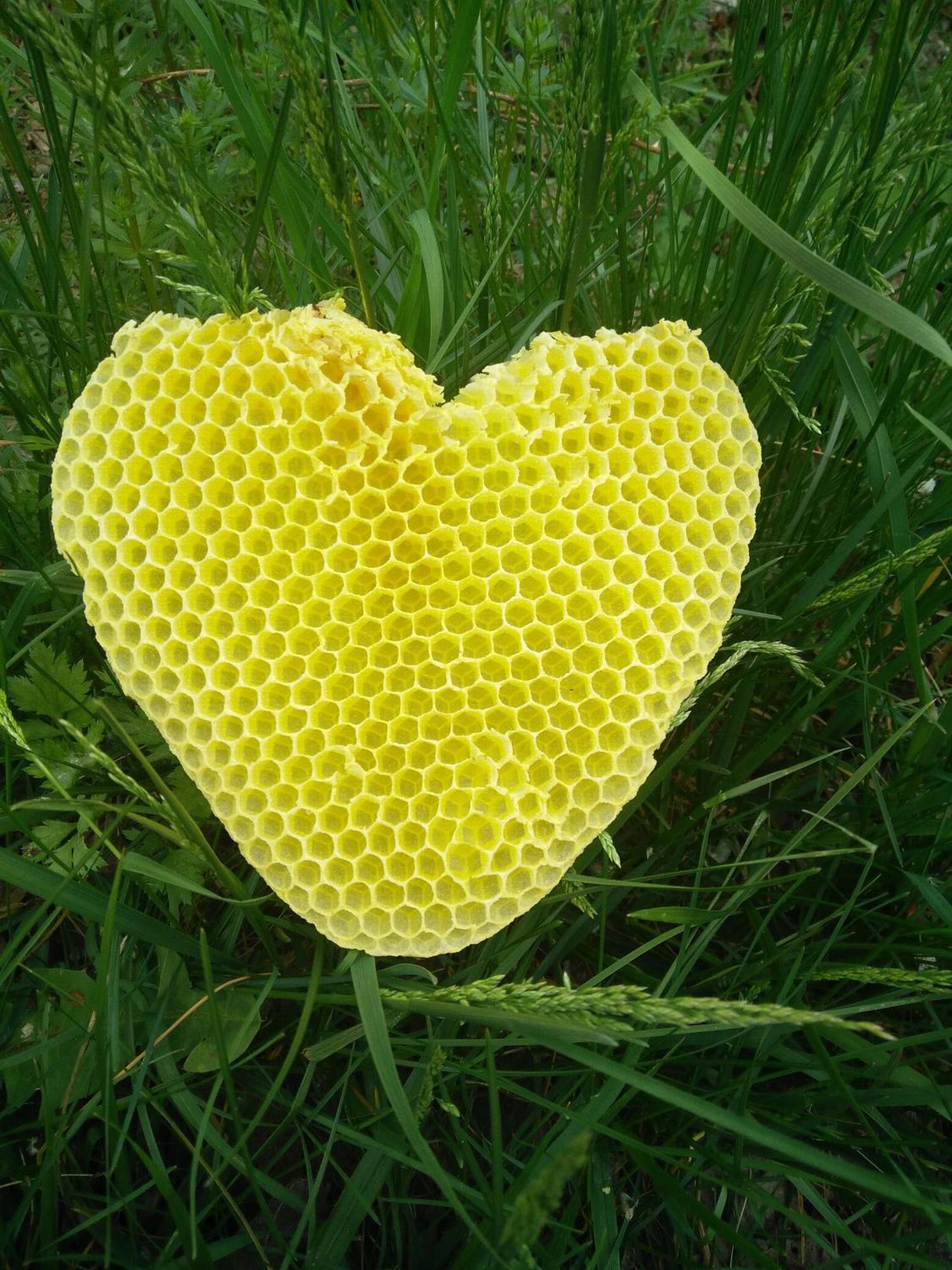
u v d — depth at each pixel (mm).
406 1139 194
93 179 198
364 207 264
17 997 204
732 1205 207
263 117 223
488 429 202
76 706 208
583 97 194
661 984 199
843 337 220
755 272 223
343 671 203
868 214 219
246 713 200
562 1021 167
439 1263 193
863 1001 199
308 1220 201
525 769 205
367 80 251
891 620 248
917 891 218
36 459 229
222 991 202
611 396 203
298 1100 192
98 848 186
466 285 256
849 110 239
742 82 220
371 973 193
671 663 210
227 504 198
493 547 204
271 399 194
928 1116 216
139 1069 187
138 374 193
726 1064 202
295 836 198
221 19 261
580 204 204
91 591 196
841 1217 210
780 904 209
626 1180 202
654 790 239
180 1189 198
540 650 208
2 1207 190
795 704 238
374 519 201
